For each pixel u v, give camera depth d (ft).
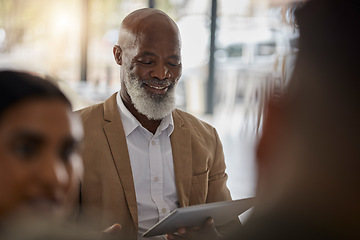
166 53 5.80
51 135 1.65
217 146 6.31
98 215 5.24
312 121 2.21
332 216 2.21
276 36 20.35
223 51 23.77
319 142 2.20
